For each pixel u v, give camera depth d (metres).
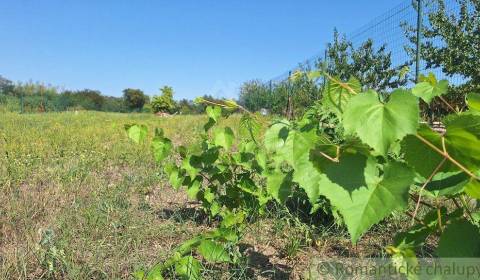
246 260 3.00
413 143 1.45
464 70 8.56
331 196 1.38
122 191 4.93
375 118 1.26
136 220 3.83
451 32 8.79
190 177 3.80
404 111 1.25
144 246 3.35
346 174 1.39
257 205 3.69
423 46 9.18
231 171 3.78
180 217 3.83
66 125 16.73
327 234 3.38
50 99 45.62
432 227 1.70
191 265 2.42
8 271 2.78
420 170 1.48
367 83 11.71
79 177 5.90
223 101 2.16
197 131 13.78
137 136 3.51
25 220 3.73
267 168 3.42
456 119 1.33
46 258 2.91
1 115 23.59
